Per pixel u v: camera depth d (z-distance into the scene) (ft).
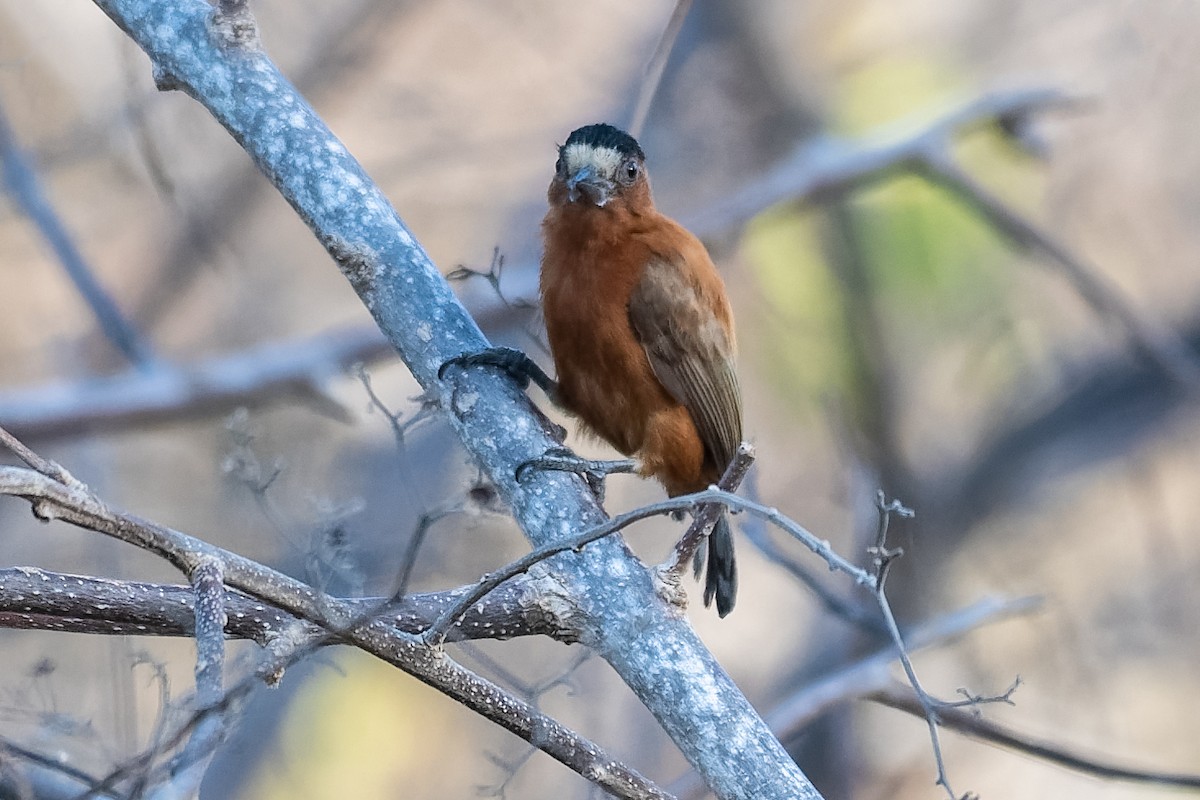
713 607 52.03
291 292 55.06
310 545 19.35
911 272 49.32
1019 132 48.47
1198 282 56.54
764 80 51.65
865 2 54.75
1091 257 56.70
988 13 55.72
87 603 19.02
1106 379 55.57
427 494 36.78
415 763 41.91
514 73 56.18
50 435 40.70
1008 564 52.54
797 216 49.47
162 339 52.54
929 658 48.21
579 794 37.91
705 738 18.48
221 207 50.67
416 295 22.02
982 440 54.19
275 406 43.91
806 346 49.37
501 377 22.00
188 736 15.02
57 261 45.93
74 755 19.21
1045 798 47.78
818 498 49.08
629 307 27.78
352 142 55.11
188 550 16.76
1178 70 55.57
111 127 48.11
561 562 20.07
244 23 22.68
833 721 44.73
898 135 48.83
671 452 28.37
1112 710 49.47
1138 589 52.95
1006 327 51.67
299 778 38.55
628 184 28.32
